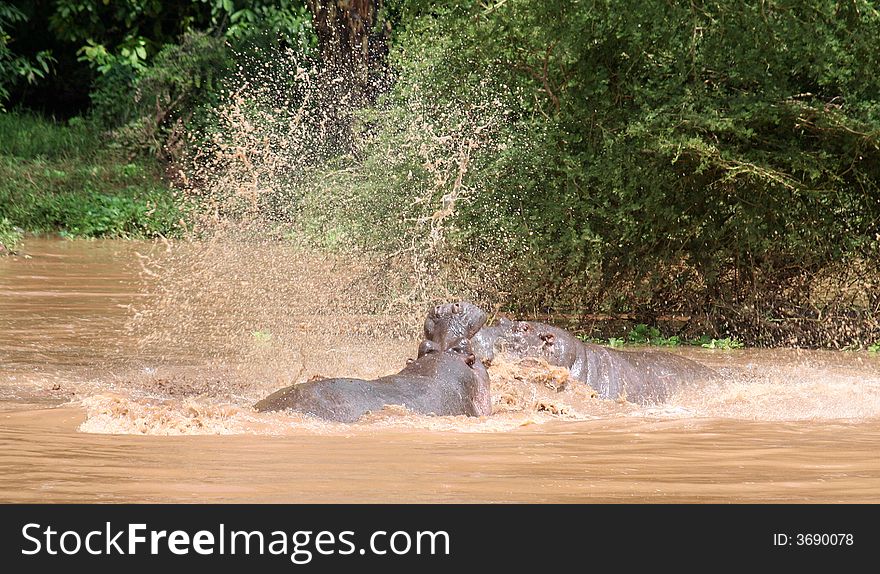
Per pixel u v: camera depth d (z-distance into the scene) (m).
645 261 26.83
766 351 24.70
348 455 11.74
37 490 10.12
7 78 71.06
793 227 25.95
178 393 17.05
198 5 72.00
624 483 10.88
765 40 24.61
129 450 11.76
